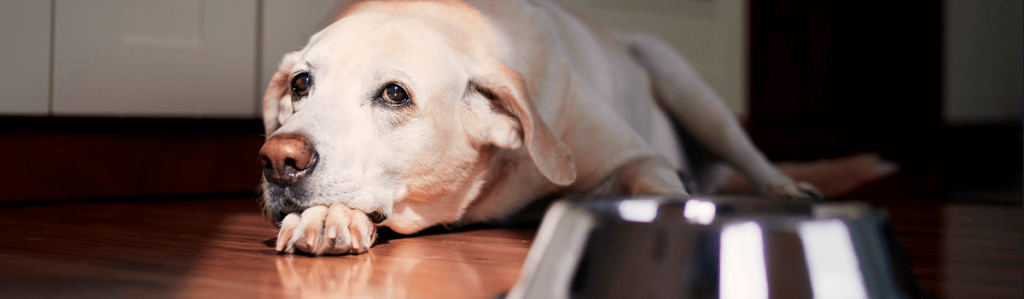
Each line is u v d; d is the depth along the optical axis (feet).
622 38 8.50
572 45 7.02
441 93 5.14
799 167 10.58
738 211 2.88
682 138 8.64
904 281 2.76
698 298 2.41
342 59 4.99
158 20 8.23
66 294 3.41
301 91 5.19
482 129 5.44
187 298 3.35
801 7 14.10
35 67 7.53
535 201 6.40
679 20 11.53
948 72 16.98
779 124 13.65
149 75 8.24
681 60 8.46
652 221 2.58
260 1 8.89
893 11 15.98
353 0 6.20
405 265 4.31
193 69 8.50
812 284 2.43
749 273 2.42
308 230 4.49
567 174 5.30
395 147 4.98
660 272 2.49
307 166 4.57
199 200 8.50
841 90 15.14
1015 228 6.48
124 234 5.54
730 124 8.13
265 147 4.56
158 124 8.39
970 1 17.42
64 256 4.48
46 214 6.89
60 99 7.72
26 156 7.63
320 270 4.09
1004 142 17.47
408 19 5.39
